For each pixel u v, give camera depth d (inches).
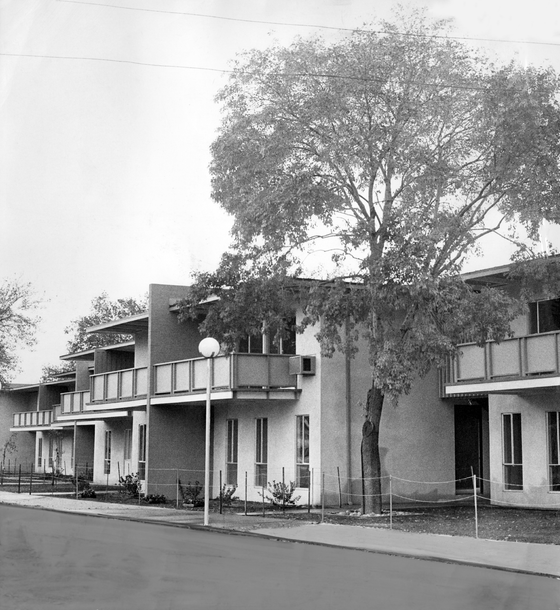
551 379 792.3
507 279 839.7
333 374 969.5
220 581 398.0
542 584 408.5
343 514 813.2
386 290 695.1
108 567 434.0
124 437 1402.6
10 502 943.7
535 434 886.4
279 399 992.2
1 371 930.1
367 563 475.2
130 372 1184.8
